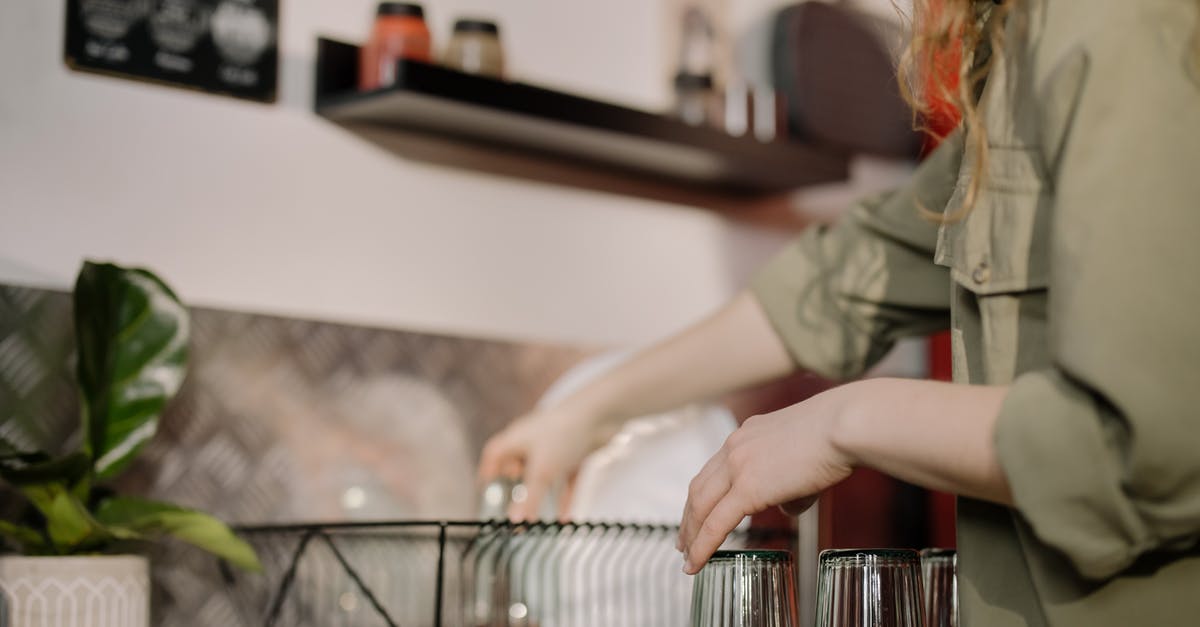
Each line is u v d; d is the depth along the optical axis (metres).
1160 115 0.67
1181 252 0.64
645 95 2.06
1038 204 0.77
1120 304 0.64
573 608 1.50
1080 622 0.72
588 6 2.00
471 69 1.70
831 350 1.24
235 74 1.63
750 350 1.29
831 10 2.20
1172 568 0.71
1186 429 0.62
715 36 2.13
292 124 1.68
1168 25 0.69
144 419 1.31
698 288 2.08
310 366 1.65
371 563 1.63
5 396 1.43
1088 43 0.70
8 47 1.48
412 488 1.72
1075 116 0.69
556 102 1.72
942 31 0.80
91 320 1.26
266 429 1.61
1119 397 0.63
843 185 2.13
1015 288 0.78
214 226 1.61
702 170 1.99
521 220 1.89
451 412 1.76
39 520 1.39
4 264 1.47
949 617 1.02
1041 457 0.66
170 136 1.59
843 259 1.23
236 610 1.54
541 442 1.38
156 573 1.49
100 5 1.54
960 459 0.69
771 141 1.97
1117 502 0.64
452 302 1.80
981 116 0.81
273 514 1.60
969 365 0.83
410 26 1.66
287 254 1.67
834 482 0.76
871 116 2.25
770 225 2.19
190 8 1.60
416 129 1.75
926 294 1.18
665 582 1.66
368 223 1.74
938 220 0.84
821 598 0.92
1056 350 0.67
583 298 1.94
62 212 1.51
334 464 1.65
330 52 1.69
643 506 1.65
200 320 1.57
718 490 0.82
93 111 1.54
